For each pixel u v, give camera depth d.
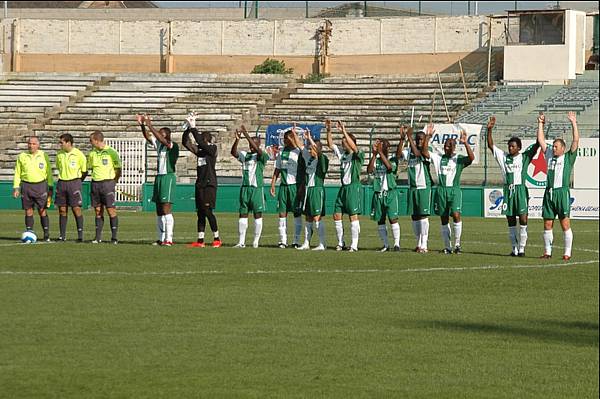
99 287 21.98
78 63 88.62
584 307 20.27
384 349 15.96
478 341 16.72
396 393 13.39
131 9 102.50
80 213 33.06
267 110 77.12
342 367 14.73
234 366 14.67
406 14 94.19
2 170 69.81
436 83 79.44
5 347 15.67
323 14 96.44
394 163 31.56
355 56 85.25
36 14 102.69
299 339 16.58
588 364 15.16
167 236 32.38
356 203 31.30
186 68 87.75
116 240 33.06
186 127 31.69
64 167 32.91
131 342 16.11
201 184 31.66
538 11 77.94
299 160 31.88
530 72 77.94
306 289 22.22
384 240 31.81
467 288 22.84
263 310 19.25
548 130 60.66
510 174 30.69
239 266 26.34
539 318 18.94
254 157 31.92
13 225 42.34
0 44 88.50
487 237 39.22
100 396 13.01
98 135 32.44
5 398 12.88
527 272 26.17
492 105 74.12
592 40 81.88
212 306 19.62
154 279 23.45
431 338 16.88
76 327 17.25
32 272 24.53
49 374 14.06
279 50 86.50
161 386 13.52
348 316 18.77
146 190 58.62
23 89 81.62
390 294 21.67
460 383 13.98
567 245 29.91
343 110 75.88
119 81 83.56
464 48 82.44
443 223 31.36
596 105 71.62
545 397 13.37
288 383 13.78
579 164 52.47
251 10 99.12
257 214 32.06
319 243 33.81
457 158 31.16
